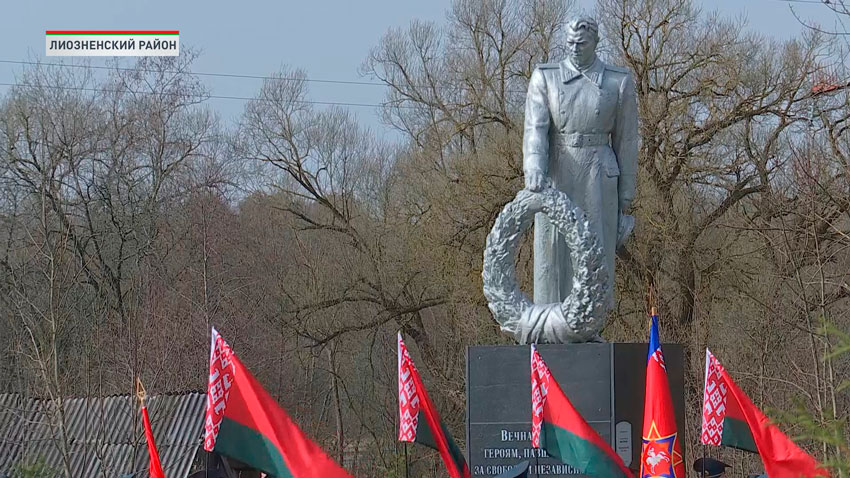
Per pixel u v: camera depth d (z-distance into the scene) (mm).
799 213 20062
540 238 12289
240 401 8992
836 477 8125
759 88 24031
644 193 24250
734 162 24469
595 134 12117
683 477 9305
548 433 10141
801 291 19906
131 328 21297
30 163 29281
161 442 20062
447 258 26328
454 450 10922
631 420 11539
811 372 20984
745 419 10477
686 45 24688
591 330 11742
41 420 20516
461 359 28375
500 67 28531
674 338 24516
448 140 28266
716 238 25297
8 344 24812
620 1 24750
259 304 30031
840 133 20266
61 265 22781
